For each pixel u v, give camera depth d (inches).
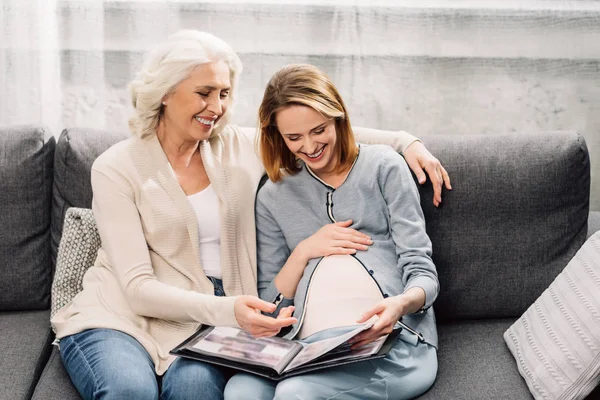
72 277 77.1
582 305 66.2
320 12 93.8
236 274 76.1
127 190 72.7
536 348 68.6
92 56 93.9
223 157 77.0
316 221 75.2
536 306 73.0
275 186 76.5
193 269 74.8
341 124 72.4
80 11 92.3
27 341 76.4
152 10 93.1
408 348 68.7
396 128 98.7
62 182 81.5
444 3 94.0
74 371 67.6
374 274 70.9
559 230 79.3
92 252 77.9
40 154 82.1
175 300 68.9
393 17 94.3
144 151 73.9
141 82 71.9
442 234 78.5
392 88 97.0
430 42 95.3
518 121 99.3
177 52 70.2
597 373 62.9
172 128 73.9
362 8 93.7
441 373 70.6
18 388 69.5
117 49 94.1
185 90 70.6
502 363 71.6
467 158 79.0
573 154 79.0
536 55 96.7
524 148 79.5
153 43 94.0
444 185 77.9
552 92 98.5
